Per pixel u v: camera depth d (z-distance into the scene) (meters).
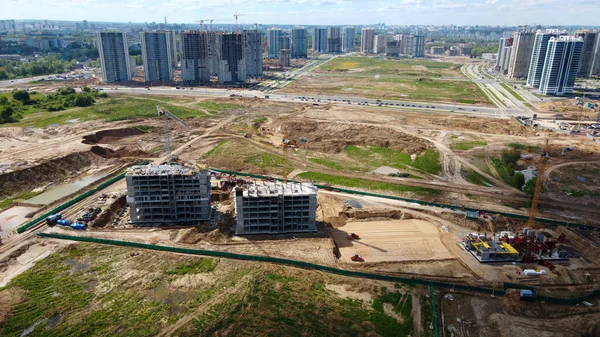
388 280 123.56
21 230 145.88
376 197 181.50
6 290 113.62
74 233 146.12
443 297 117.38
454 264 134.00
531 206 175.38
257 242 144.50
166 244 140.50
